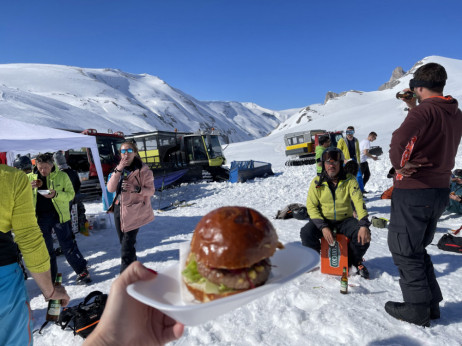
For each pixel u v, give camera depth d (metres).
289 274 0.70
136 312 0.88
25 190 1.76
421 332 2.54
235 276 0.70
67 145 7.38
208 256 0.71
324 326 2.70
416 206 2.59
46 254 1.84
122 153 4.19
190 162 17.73
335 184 3.78
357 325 2.65
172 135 18.56
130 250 4.27
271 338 2.64
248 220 0.75
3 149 6.23
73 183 6.09
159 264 5.06
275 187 12.64
